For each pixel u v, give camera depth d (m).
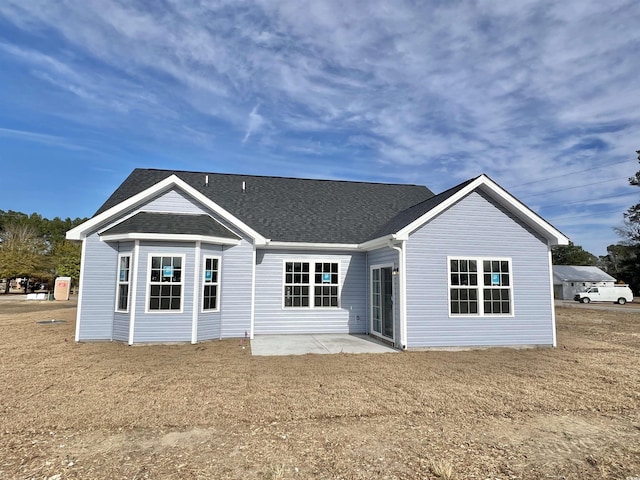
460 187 11.52
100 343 10.95
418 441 4.54
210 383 6.91
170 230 10.97
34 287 55.25
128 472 3.72
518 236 11.51
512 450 4.34
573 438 4.71
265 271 13.50
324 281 13.92
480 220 11.32
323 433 4.75
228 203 15.35
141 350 10.05
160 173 16.56
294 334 13.45
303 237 13.85
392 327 11.56
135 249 10.88
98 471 3.74
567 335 14.30
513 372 8.09
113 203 13.09
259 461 3.98
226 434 4.69
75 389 6.46
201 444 4.39
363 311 14.04
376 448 4.33
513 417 5.43
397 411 5.56
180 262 11.19
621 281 48.75
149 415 5.27
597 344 12.03
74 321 16.48
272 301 13.44
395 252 11.37
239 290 12.27
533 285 11.42
